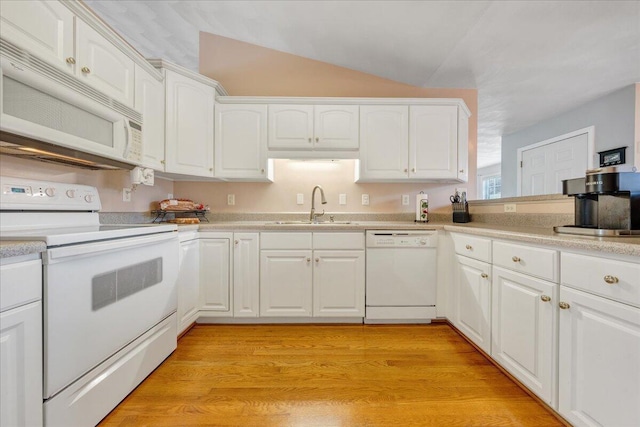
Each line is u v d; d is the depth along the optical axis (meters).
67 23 1.32
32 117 1.14
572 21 1.80
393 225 2.20
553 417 1.22
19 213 1.34
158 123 2.02
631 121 2.61
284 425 1.18
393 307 2.17
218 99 2.42
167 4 2.43
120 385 1.28
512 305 1.41
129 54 1.73
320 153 2.43
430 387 1.43
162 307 1.63
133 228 1.43
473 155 2.80
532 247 1.28
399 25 2.05
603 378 0.97
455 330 2.09
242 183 2.72
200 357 1.71
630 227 1.18
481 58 2.27
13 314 0.84
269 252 2.15
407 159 2.45
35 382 0.91
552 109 3.23
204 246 2.15
